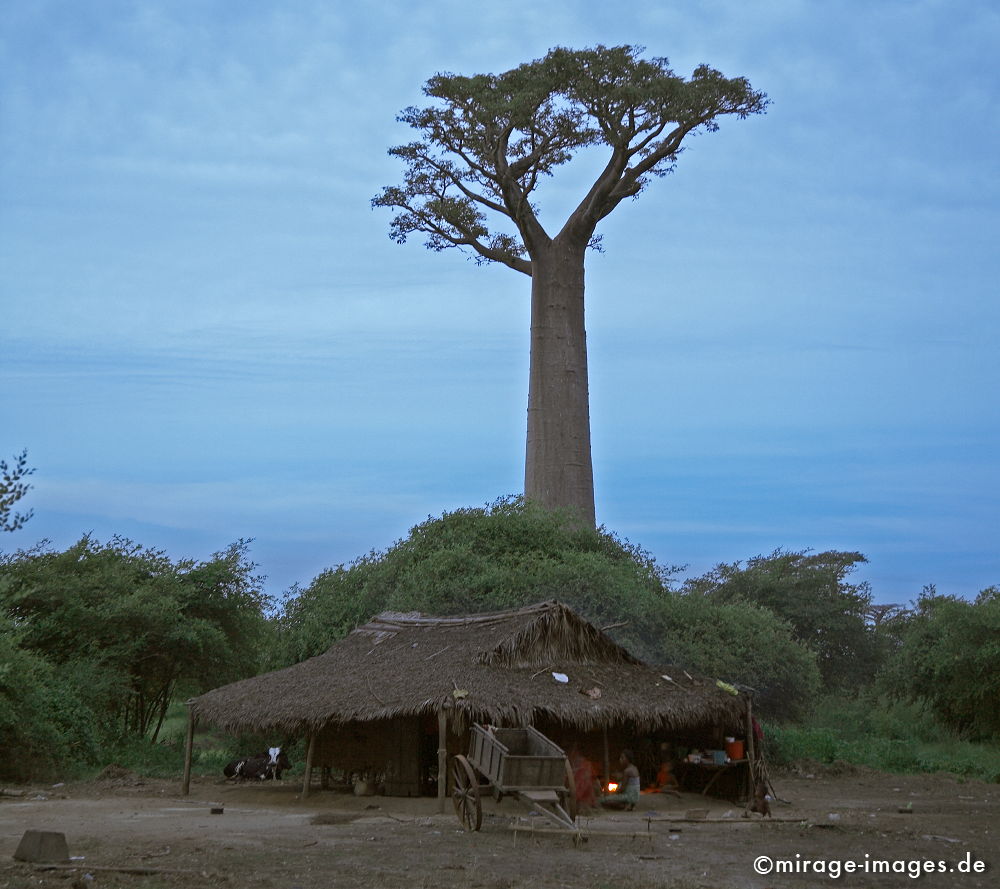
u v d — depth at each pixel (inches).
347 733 864.9
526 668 780.6
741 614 1230.9
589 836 565.6
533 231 1764.3
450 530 1298.0
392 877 448.5
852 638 2038.6
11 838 569.3
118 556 1370.6
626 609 1166.3
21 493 524.4
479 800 599.5
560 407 1696.6
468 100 1658.5
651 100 1562.5
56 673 1158.3
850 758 1183.6
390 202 1840.6
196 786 957.8
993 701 1448.1
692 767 852.0
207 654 1330.0
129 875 446.0
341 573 1343.5
